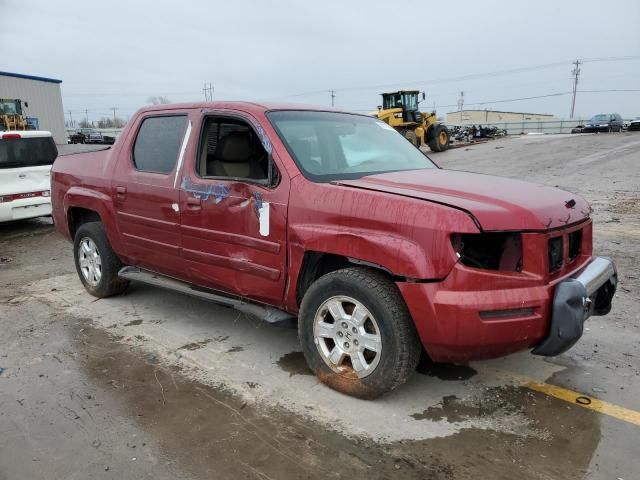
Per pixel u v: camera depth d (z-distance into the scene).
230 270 3.93
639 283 5.54
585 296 3.01
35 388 3.65
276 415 3.27
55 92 43.53
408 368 3.17
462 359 3.05
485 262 3.05
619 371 3.75
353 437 3.03
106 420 3.24
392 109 25.97
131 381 3.73
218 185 3.89
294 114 4.08
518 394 3.47
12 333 4.65
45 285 6.14
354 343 3.34
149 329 4.69
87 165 5.34
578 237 3.53
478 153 25.34
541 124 63.00
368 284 3.16
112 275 5.33
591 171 15.70
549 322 2.98
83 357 4.14
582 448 2.89
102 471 2.77
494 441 2.97
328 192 3.35
